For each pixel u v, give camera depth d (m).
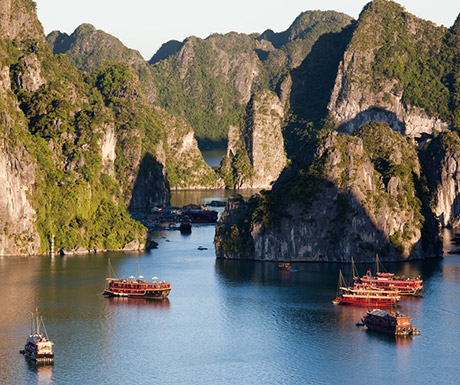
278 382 174.38
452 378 177.00
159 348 194.00
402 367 182.50
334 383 174.00
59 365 182.00
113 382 172.75
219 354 190.38
